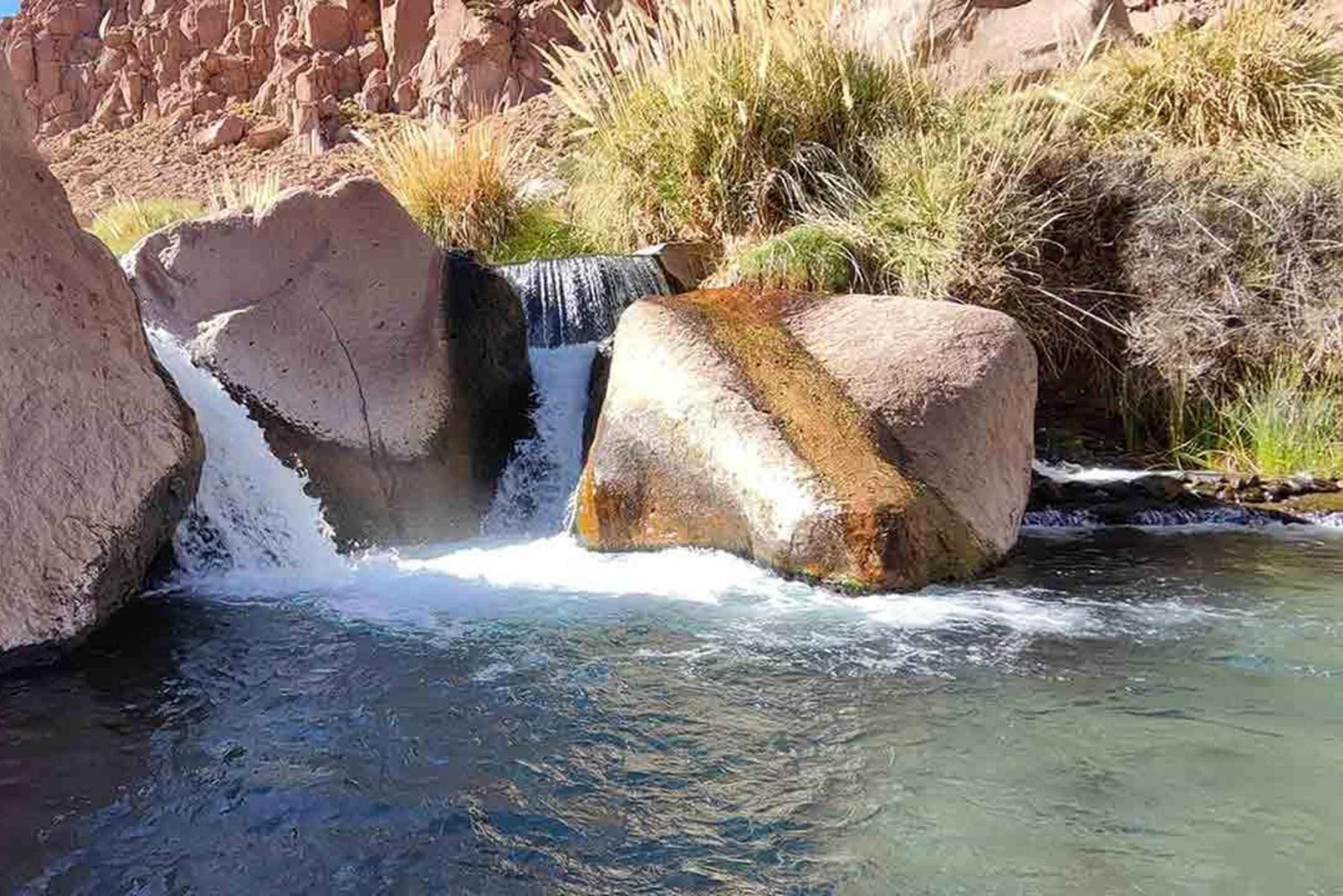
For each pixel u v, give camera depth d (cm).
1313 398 606
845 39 819
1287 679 277
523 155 1263
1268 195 635
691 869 193
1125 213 679
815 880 187
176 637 331
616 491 459
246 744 251
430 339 534
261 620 349
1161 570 410
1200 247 641
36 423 331
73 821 214
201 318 478
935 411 444
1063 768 226
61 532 325
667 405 453
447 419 527
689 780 228
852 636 324
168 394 372
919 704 266
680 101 789
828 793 220
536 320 700
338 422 488
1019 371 482
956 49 947
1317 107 736
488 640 326
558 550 468
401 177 944
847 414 440
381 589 393
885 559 374
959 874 187
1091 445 634
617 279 713
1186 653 301
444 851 202
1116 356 667
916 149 726
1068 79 803
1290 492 548
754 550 410
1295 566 414
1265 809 205
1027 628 329
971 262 653
